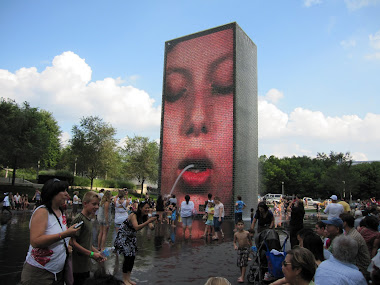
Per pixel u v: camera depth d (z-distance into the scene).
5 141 36.47
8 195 25.30
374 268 4.94
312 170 87.94
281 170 75.75
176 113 30.69
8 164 38.31
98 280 2.30
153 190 69.19
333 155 88.44
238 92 29.03
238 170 28.06
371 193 71.06
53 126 68.44
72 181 47.66
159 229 16.84
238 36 29.84
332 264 3.74
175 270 7.90
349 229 5.71
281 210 33.62
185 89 30.73
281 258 6.07
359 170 74.50
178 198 28.97
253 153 31.31
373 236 6.36
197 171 28.81
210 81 29.75
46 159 60.34
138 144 61.31
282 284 3.73
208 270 8.00
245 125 29.98
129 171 59.56
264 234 6.79
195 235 14.62
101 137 50.16
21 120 38.41
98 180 55.00
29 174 56.44
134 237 6.69
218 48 29.86
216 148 28.50
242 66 30.19
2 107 38.12
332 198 9.85
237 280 7.15
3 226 16.17
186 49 31.47
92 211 4.73
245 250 7.14
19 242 11.34
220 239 13.43
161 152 30.53
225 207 27.17
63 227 3.84
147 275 7.35
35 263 3.55
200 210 27.78
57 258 3.65
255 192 31.22
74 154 49.28
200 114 29.66
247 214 29.14
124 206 10.37
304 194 78.06
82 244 4.62
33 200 34.12
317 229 5.90
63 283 3.82
